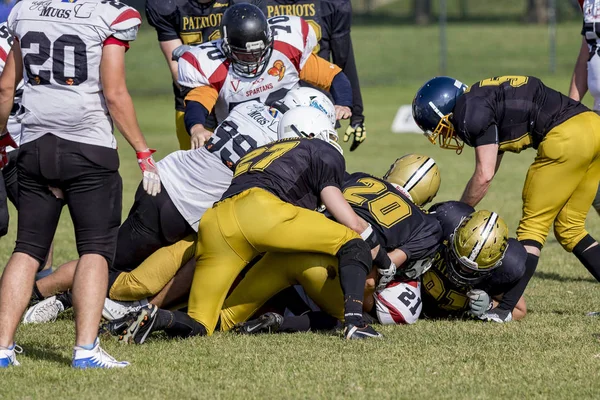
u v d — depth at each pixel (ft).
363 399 45.52
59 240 100.83
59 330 61.98
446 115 67.21
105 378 48.80
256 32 67.31
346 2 88.74
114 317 62.64
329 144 60.49
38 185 51.21
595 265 69.51
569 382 48.57
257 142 64.54
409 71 356.59
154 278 62.34
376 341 56.85
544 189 66.49
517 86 66.59
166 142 200.85
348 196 61.98
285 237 56.44
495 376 49.60
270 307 64.23
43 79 50.44
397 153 181.78
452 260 61.57
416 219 61.36
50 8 50.96
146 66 357.82
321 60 74.69
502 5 566.77
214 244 57.77
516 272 62.80
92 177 50.80
